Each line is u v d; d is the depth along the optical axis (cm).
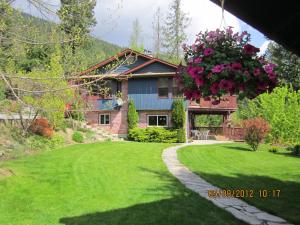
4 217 771
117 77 1108
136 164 1482
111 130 2980
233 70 414
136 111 2908
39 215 786
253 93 428
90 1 798
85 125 2691
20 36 841
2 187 1012
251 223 721
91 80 952
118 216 770
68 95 1268
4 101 1448
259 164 1598
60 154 1680
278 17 417
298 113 2323
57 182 1093
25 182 1081
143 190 1011
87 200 902
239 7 401
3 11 785
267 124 2134
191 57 449
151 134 2686
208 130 3145
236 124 3180
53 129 2214
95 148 1950
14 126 1950
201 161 1647
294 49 486
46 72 1338
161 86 2830
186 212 795
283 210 814
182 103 2697
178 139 2650
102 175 1212
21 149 1702
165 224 715
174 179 1191
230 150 2098
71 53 1158
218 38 439
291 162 1667
